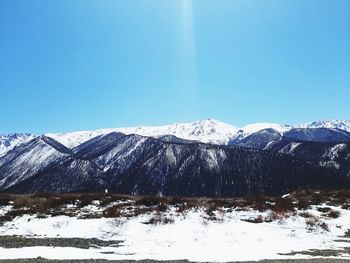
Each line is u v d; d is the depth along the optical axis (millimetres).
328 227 37281
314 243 31578
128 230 34500
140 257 24734
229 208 45031
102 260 23062
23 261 21797
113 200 48531
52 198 49312
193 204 45125
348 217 41719
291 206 45188
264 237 32781
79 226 35656
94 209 44406
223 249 28438
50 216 40312
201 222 37062
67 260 22688
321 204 47594
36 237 31797
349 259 24609
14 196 51938
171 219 37844
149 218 38500
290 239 32688
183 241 31125
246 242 31219
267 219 39625
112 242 30562
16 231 34438
